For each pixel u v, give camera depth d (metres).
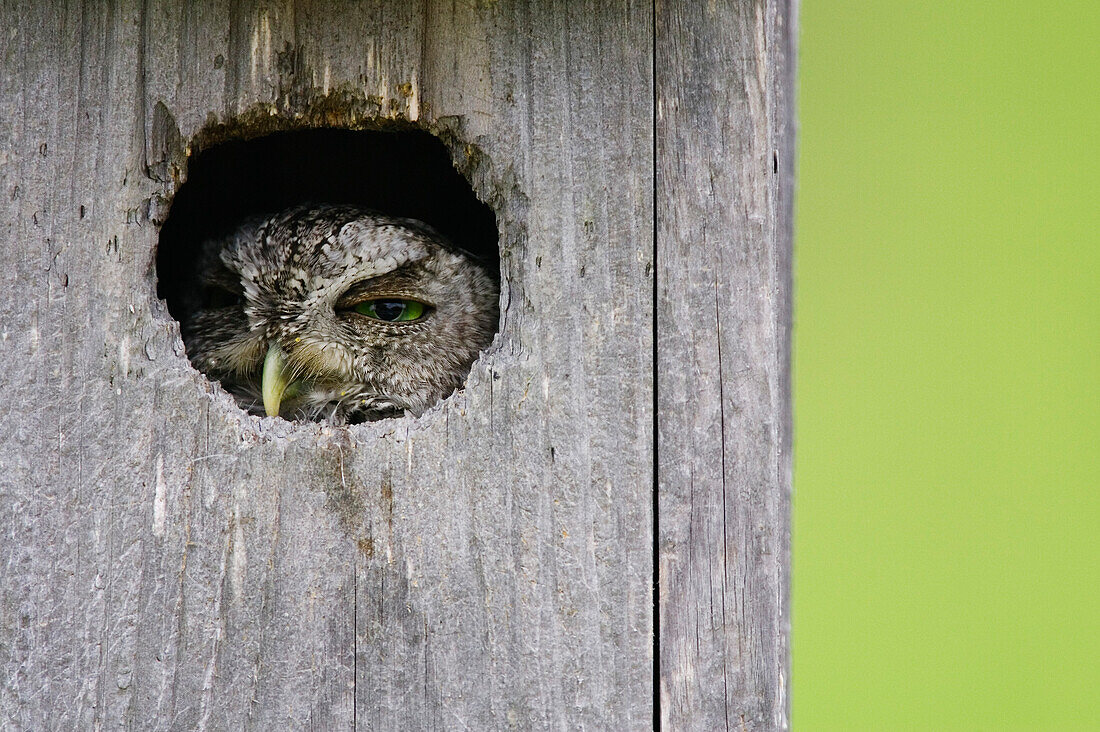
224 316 3.34
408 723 3.26
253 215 3.35
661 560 3.26
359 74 3.26
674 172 3.26
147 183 3.26
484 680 3.26
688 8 3.26
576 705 3.26
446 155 3.35
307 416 3.33
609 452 3.26
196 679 3.26
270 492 3.26
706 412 3.26
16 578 3.26
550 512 3.26
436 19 3.26
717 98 3.26
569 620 3.26
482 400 3.26
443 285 3.33
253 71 3.26
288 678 3.26
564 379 3.26
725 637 3.26
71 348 3.26
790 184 3.28
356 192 3.36
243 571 3.26
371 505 3.26
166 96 3.26
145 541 3.26
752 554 3.26
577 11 3.26
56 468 3.26
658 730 3.26
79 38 3.26
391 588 3.26
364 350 3.33
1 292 3.26
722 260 3.26
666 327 3.26
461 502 3.26
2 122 3.26
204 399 3.26
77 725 3.26
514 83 3.26
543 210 3.26
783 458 3.27
